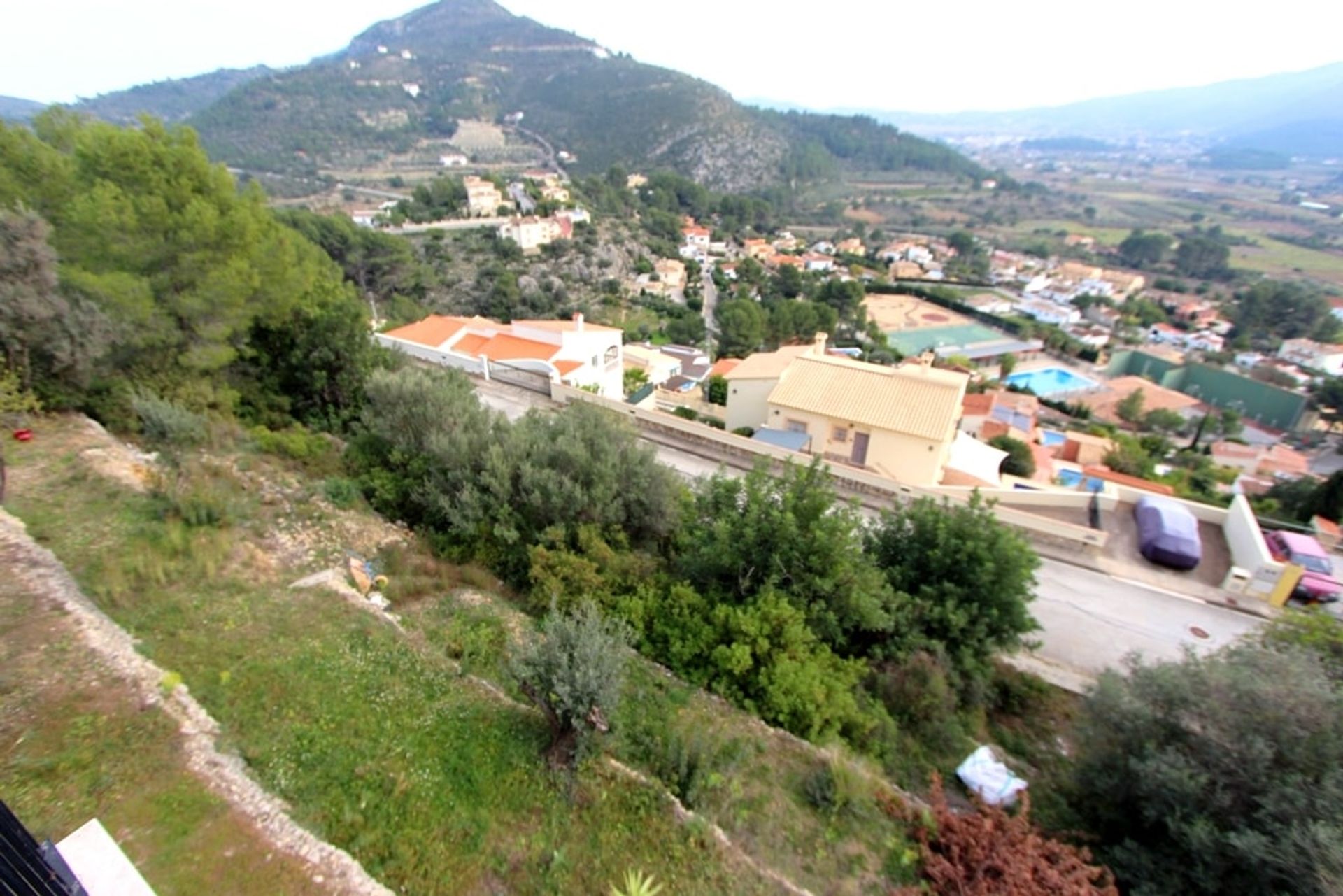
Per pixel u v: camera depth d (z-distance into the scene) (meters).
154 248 15.18
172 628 8.45
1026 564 12.56
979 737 11.38
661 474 14.51
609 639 8.25
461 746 7.62
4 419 11.87
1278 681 8.34
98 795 5.87
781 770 8.75
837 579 11.85
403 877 6.03
